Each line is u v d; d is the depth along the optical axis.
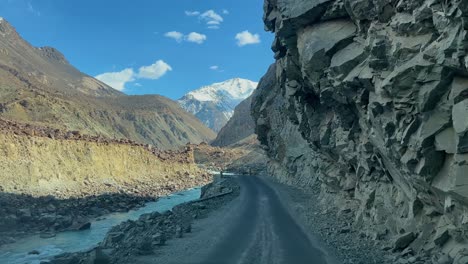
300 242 26.03
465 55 14.20
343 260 21.00
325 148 34.16
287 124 74.69
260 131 90.12
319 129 34.28
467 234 15.73
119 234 30.75
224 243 26.52
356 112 25.81
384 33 19.12
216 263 21.52
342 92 24.02
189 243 26.70
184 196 76.38
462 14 13.48
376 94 20.28
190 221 36.59
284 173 79.00
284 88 42.78
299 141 68.12
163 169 112.25
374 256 20.92
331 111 32.62
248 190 63.22
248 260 22.09
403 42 17.66
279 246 25.14
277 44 36.66
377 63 19.27
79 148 80.94
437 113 16.42
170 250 24.72
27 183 58.22
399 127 18.59
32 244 33.84
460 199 15.13
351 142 28.53
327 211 35.56
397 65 18.09
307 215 36.34
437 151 16.59
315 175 54.09
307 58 25.69
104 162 86.19
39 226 40.38
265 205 45.66
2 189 51.28
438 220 18.75
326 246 24.55
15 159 60.75
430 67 15.97
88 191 66.44
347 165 31.44
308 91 33.16
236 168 147.00
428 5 15.63
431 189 17.42
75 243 34.25
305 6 25.77
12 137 63.84
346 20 24.44
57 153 72.88
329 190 39.25
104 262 21.12
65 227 40.91
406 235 20.20
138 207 59.91
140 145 111.06
